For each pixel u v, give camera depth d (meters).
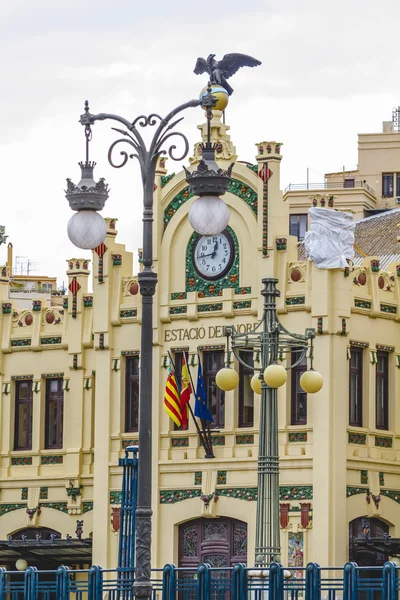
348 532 69.81
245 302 72.00
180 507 72.69
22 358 81.06
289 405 70.69
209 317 73.00
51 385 80.44
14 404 81.25
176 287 74.25
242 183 72.88
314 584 50.41
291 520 69.62
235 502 71.25
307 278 70.56
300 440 70.19
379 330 72.81
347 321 70.19
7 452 80.50
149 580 44.03
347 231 70.25
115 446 75.06
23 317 81.38
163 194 74.75
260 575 53.88
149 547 44.03
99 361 76.00
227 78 73.62
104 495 74.94
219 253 73.06
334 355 69.75
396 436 73.19
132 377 75.50
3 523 80.12
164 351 74.25
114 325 75.75
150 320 44.44
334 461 69.06
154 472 73.44
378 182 111.12
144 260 44.69
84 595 77.88
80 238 45.25
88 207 45.25
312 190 104.31
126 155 45.53
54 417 80.06
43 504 79.00
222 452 72.00
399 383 73.62
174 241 74.44
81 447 78.12
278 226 71.62
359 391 72.00
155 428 73.75
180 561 72.81
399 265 74.12
